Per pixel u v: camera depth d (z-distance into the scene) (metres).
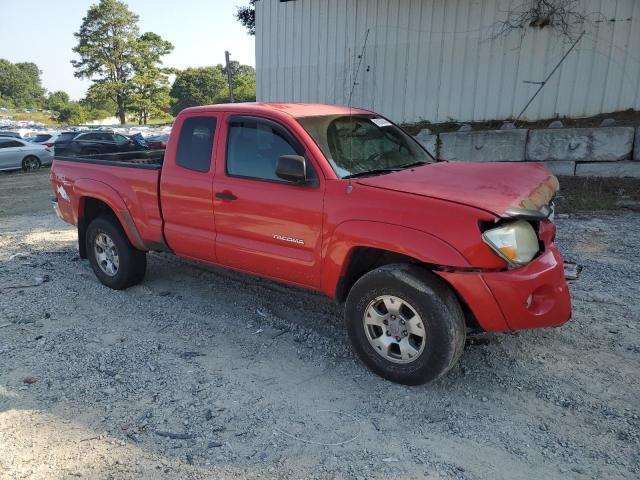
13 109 155.62
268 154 4.36
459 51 13.07
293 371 4.03
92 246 5.93
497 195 3.61
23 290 5.90
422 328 3.59
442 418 3.41
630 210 8.48
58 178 6.25
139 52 94.06
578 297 5.19
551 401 3.53
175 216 5.02
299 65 15.69
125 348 4.43
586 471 2.88
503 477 2.87
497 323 3.47
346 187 3.86
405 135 5.20
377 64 14.27
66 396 3.72
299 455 3.08
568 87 11.98
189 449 3.14
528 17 12.05
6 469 2.99
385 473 2.92
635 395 3.55
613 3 11.17
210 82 116.00
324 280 4.03
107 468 2.99
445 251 3.41
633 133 9.91
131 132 43.12
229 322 4.94
